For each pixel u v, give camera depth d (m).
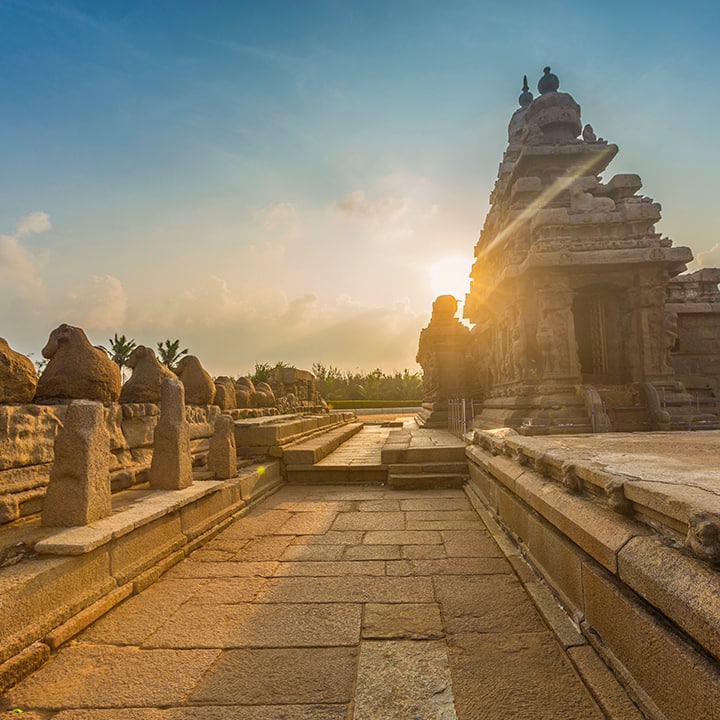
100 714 2.58
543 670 2.89
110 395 5.76
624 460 3.90
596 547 2.98
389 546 5.48
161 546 4.82
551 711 2.51
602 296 15.16
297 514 7.07
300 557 5.13
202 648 3.25
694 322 17.59
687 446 5.05
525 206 15.32
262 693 2.74
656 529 2.72
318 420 15.30
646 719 2.31
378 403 45.38
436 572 4.62
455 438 13.73
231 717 2.54
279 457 9.62
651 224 13.80
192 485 5.96
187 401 8.51
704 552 2.12
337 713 2.55
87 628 3.51
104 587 3.84
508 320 15.06
